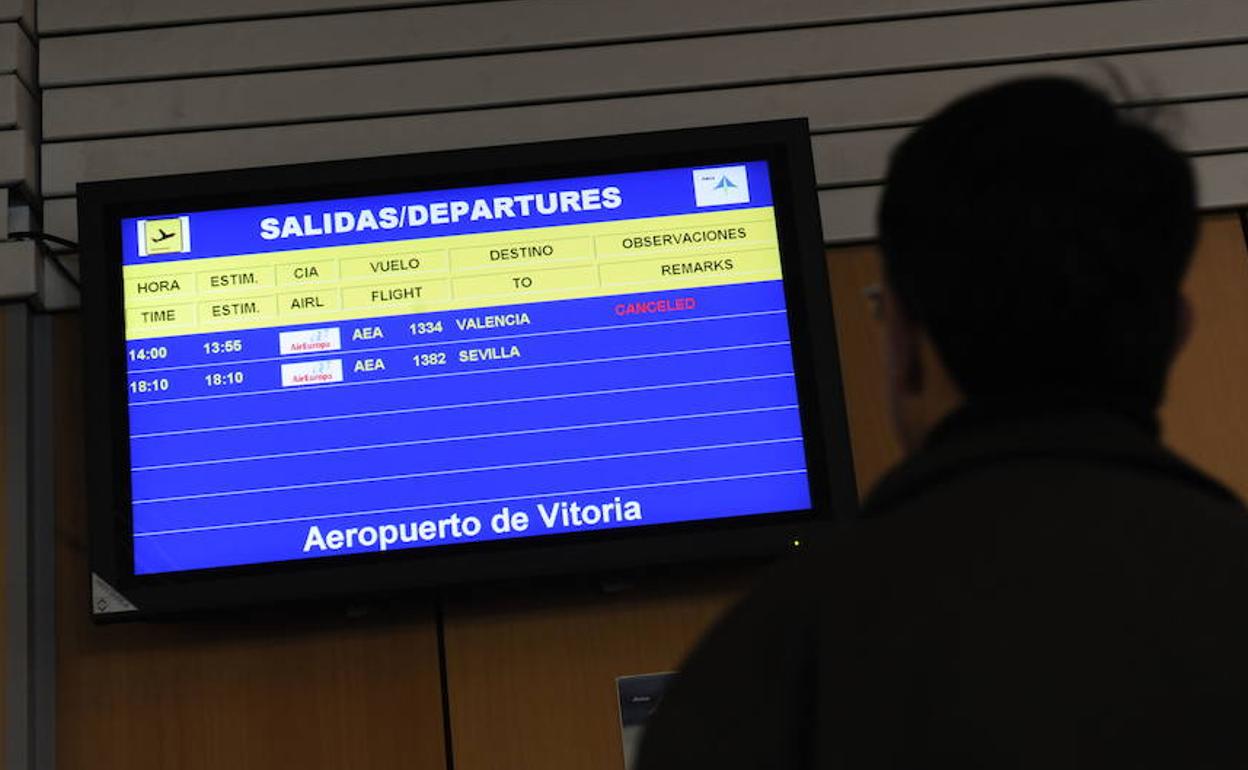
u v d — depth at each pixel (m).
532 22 2.73
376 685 2.42
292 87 2.68
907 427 1.01
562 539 2.38
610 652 2.45
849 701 0.83
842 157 2.70
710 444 2.43
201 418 2.41
